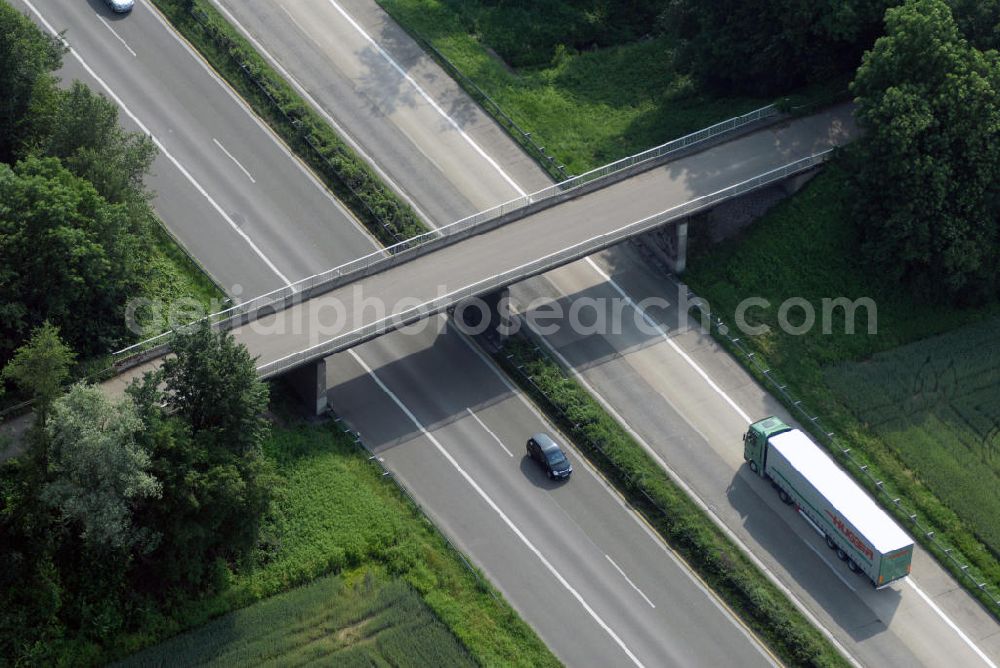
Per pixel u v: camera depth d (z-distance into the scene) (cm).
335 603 9844
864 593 10294
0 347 10300
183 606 9619
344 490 10425
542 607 10056
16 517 9225
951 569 10512
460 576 10125
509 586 10156
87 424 8869
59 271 10319
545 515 10600
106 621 9356
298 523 10188
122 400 9175
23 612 9219
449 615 9831
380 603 9862
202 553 9712
